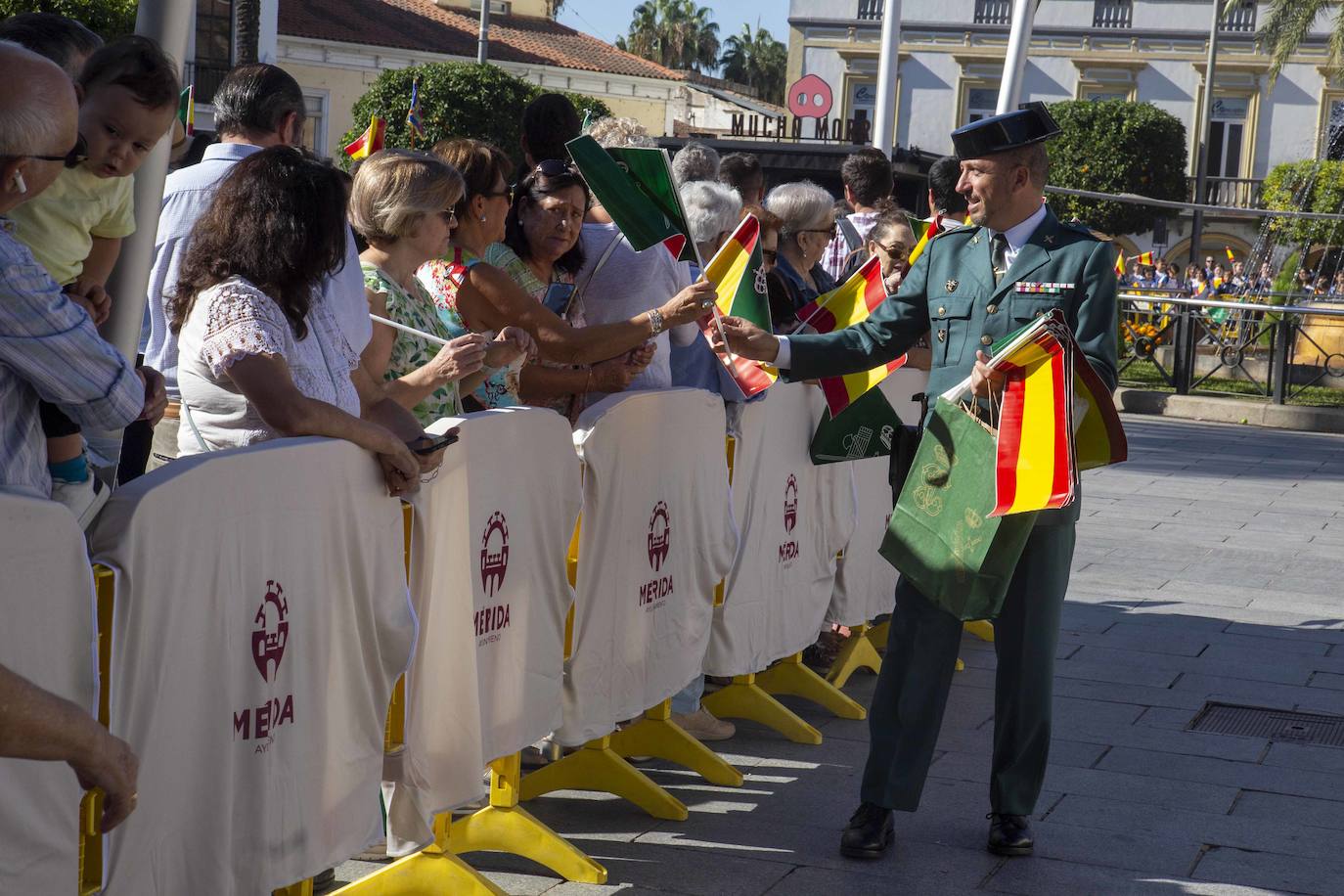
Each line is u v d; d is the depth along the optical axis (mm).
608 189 4031
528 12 47312
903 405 6082
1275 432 15633
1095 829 4281
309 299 3062
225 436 3045
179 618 2422
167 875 2492
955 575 3893
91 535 2273
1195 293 21219
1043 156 4066
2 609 2002
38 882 2170
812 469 5422
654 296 4621
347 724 3002
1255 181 39562
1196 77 42500
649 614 4355
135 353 3201
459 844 3826
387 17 41469
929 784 4668
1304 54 41438
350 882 3703
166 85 2852
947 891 3791
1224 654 6383
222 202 3031
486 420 3434
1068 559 4055
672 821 4266
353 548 2932
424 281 4086
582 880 3764
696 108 48688
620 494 4105
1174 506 10398
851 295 5004
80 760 1819
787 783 4668
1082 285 3994
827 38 44625
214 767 2568
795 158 11578
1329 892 3857
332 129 39406
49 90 2195
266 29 31266
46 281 2311
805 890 3768
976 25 43469
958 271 4168
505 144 31219
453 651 3379
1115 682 5906
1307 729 5348
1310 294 19312
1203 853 4109
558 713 3957
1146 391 17094
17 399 2338
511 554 3613
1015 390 3807
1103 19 43062
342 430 2881
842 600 5855
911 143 44500
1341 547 9023
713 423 4605
